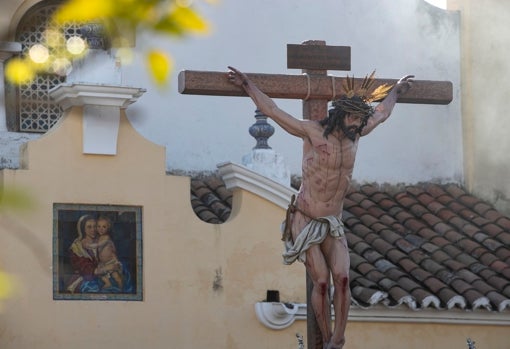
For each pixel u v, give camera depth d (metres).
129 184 16.45
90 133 16.27
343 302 13.18
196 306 16.50
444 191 21.53
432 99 14.25
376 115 13.54
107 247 16.23
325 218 13.09
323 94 13.74
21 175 15.97
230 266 16.75
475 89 21.83
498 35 21.75
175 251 16.53
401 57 21.81
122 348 16.08
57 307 15.88
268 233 16.97
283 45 21.16
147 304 16.28
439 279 18.39
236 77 13.36
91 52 16.23
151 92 20.27
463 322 17.98
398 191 21.47
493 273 18.67
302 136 13.15
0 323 15.58
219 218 17.75
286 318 16.77
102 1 6.07
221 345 16.53
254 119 20.78
